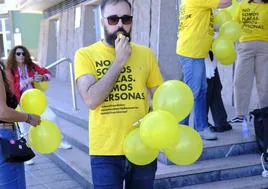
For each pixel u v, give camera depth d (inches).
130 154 80.5
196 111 155.0
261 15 165.0
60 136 99.0
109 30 82.1
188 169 143.9
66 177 175.8
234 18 169.6
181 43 147.3
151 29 283.9
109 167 83.4
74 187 163.0
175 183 142.1
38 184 168.1
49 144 94.7
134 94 84.0
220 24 148.9
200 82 147.6
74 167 170.9
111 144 83.0
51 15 608.7
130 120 83.3
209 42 145.0
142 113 84.8
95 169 84.4
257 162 154.0
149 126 75.7
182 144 81.5
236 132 170.2
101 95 78.3
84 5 443.5
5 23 852.6
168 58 272.4
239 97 180.2
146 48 90.1
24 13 837.2
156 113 77.2
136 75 84.8
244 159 155.9
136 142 80.0
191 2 140.8
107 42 84.4
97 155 83.8
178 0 264.7
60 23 541.3
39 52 685.3
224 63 141.1
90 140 85.5
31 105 98.8
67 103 291.4
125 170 86.6
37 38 852.6
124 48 78.4
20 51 170.1
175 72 273.6
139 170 86.0
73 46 478.6
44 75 176.1
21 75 169.6
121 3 81.1
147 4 289.4
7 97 88.0
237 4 171.0
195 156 83.3
